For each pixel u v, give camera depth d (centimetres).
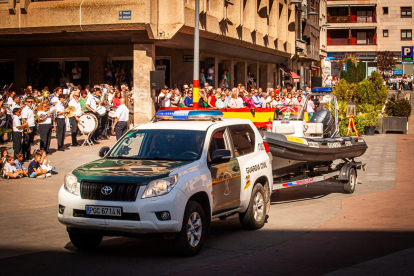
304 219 989
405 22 7581
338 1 7681
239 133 888
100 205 684
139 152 809
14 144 1582
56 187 1314
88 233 727
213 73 2830
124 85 2172
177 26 2078
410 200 1166
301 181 1134
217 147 817
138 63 2150
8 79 2862
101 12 2086
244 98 2511
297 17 4378
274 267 667
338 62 6850
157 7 2086
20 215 1023
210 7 2542
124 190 682
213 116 868
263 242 811
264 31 3309
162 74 1845
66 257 728
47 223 958
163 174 696
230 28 2717
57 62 2777
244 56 3234
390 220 956
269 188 946
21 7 2175
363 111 2795
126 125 1781
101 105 2014
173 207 680
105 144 1961
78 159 1670
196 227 730
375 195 1251
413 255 702
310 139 1141
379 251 737
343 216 1006
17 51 2802
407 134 2791
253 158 897
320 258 707
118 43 2603
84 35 2247
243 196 852
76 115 1908
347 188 1280
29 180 1405
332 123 1497
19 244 805
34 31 2202
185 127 828
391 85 6269
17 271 654
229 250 764
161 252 760
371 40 7781
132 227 673
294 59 4481
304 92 3039
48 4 2161
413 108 4047
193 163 752
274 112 1465
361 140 1358
